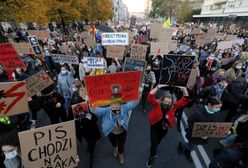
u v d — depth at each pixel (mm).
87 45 10562
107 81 3553
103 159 4438
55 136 2672
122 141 4051
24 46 7273
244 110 5844
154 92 4090
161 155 4637
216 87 5723
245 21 39312
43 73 4691
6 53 5410
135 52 8133
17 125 4094
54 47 10383
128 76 3623
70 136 2777
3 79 5301
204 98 5266
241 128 3090
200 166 4352
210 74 6363
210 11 57969
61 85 5672
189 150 4316
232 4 45906
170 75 4223
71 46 11234
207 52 10695
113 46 8031
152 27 12094
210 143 5164
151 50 8227
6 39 14578
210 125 3371
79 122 3908
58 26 30938
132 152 4703
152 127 4012
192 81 5363
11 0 13484
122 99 3766
